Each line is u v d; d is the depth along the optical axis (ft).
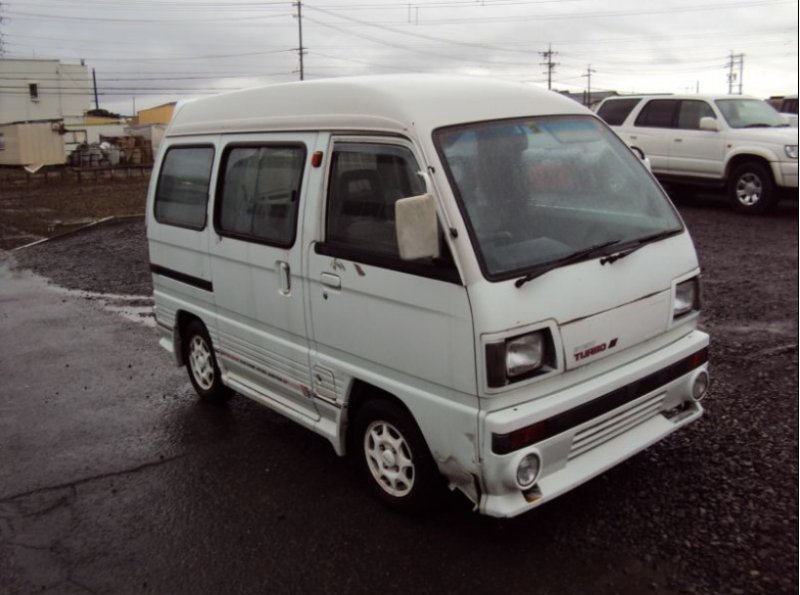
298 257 13.53
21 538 13.16
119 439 17.17
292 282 13.83
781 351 19.26
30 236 52.60
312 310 13.46
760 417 15.40
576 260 11.20
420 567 11.43
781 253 30.91
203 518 13.42
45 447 16.99
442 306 10.80
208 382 18.63
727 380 17.57
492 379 10.32
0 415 19.16
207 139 16.69
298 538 12.50
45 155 157.28
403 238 10.18
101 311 29.86
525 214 11.54
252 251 14.82
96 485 14.97
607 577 10.78
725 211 42.52
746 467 13.42
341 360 13.10
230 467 15.33
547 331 10.74
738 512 12.05
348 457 15.40
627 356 12.00
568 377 11.09
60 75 213.05
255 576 11.57
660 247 12.58
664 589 10.39
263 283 14.71
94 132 193.16
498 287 10.37
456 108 12.01
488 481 10.69
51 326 27.89
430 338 11.11
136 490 14.64
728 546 11.19
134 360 23.25
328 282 12.87
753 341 20.21
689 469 13.51
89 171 134.31
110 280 35.50
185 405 19.13
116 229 51.13
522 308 10.48
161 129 169.99
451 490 12.71
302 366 14.15
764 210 40.14
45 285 35.42
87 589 11.58
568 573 10.95
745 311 23.09
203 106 17.38
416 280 11.14
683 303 12.94
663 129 44.42
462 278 10.45
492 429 10.41
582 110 13.98
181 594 11.28
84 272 37.78
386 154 11.82
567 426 10.93
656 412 12.67
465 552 11.70
